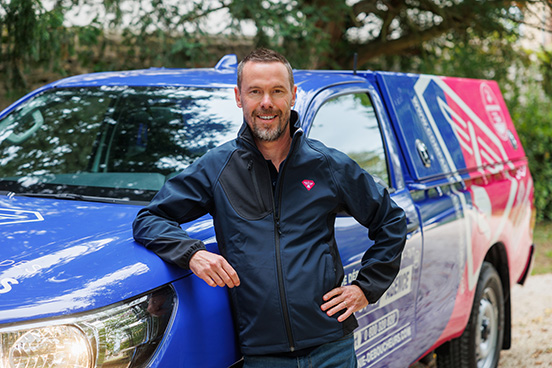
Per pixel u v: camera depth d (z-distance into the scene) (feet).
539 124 38.17
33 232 8.11
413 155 13.26
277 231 7.85
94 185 10.38
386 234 8.44
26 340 6.38
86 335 6.60
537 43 33.68
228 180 7.98
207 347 7.75
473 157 15.58
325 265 7.94
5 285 6.70
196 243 7.58
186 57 23.66
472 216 14.64
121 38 23.45
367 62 35.91
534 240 36.17
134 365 6.96
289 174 7.96
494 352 16.75
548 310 23.40
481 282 15.55
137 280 7.22
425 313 12.91
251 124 8.01
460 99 16.19
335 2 26.30
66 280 6.92
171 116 11.16
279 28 22.79
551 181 39.19
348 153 11.61
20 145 11.60
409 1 31.37
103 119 11.53
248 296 7.73
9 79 22.27
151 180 10.34
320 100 11.07
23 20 20.47
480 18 30.73
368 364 10.88
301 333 7.71
